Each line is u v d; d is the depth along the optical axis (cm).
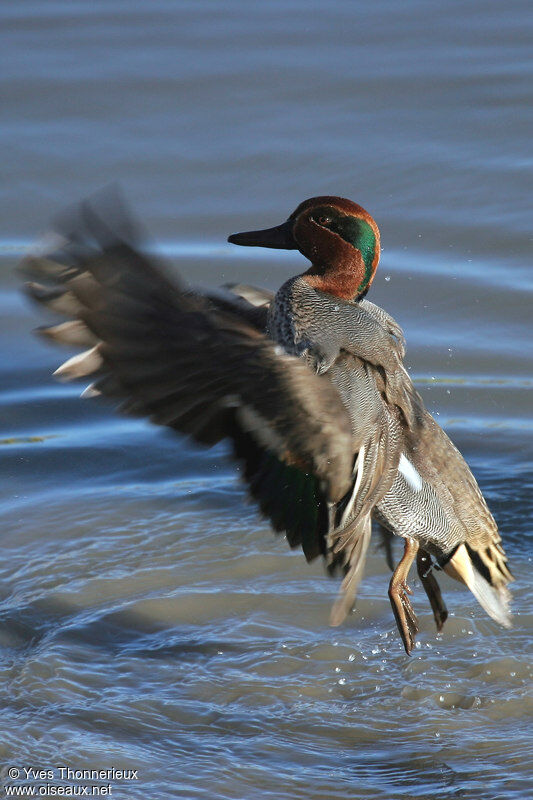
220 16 1991
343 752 820
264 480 701
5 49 1897
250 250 1547
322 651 942
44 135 1723
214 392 633
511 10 1977
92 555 1076
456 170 1641
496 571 870
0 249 1536
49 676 899
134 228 580
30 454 1237
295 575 1051
